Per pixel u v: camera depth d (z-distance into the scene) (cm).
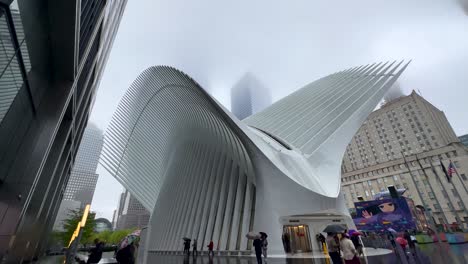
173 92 2278
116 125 2831
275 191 1691
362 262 961
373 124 7538
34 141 710
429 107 6638
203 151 2628
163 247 2516
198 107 2203
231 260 1348
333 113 2881
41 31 641
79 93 1122
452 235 2158
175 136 2950
